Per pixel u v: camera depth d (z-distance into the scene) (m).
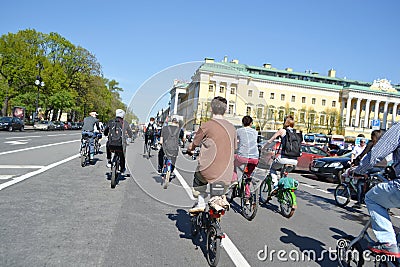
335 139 43.91
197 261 4.29
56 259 4.04
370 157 3.55
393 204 3.49
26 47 50.19
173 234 5.26
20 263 3.86
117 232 5.17
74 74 59.28
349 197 8.74
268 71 45.59
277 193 7.37
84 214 5.99
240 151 6.37
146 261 4.17
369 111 82.88
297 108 49.22
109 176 10.20
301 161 16.52
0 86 48.62
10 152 14.79
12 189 7.50
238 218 6.69
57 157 14.16
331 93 76.81
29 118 57.69
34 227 5.11
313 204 9.01
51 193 7.41
